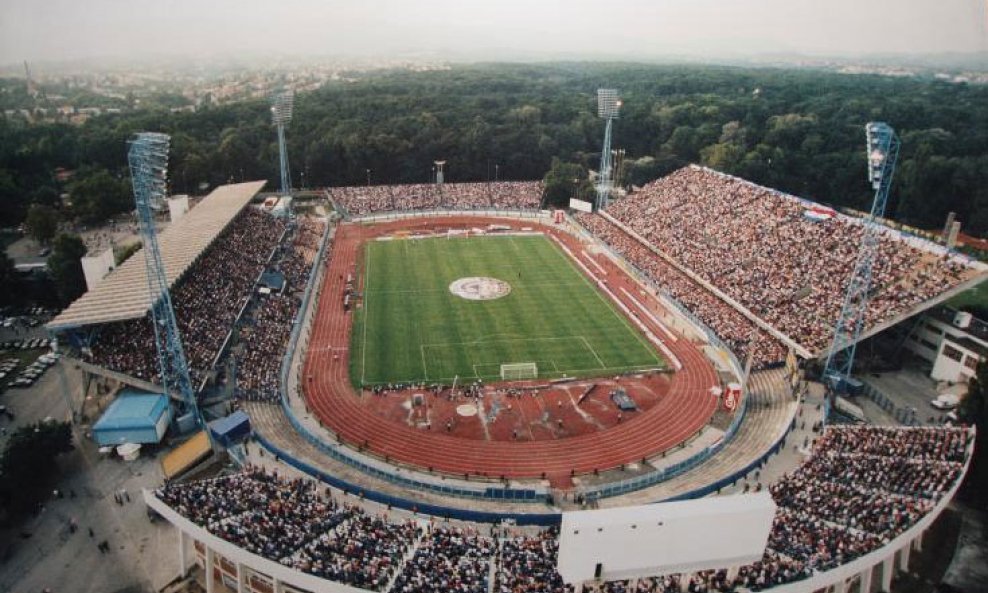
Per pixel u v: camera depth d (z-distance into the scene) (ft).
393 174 644.27
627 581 148.36
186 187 586.45
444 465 223.71
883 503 173.17
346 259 431.02
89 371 248.11
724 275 367.66
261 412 248.32
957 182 503.61
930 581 177.68
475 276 403.34
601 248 459.73
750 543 146.30
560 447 235.40
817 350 282.97
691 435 243.81
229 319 307.99
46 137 638.53
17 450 204.64
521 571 151.84
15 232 479.82
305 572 148.77
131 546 188.03
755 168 596.70
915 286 296.92
